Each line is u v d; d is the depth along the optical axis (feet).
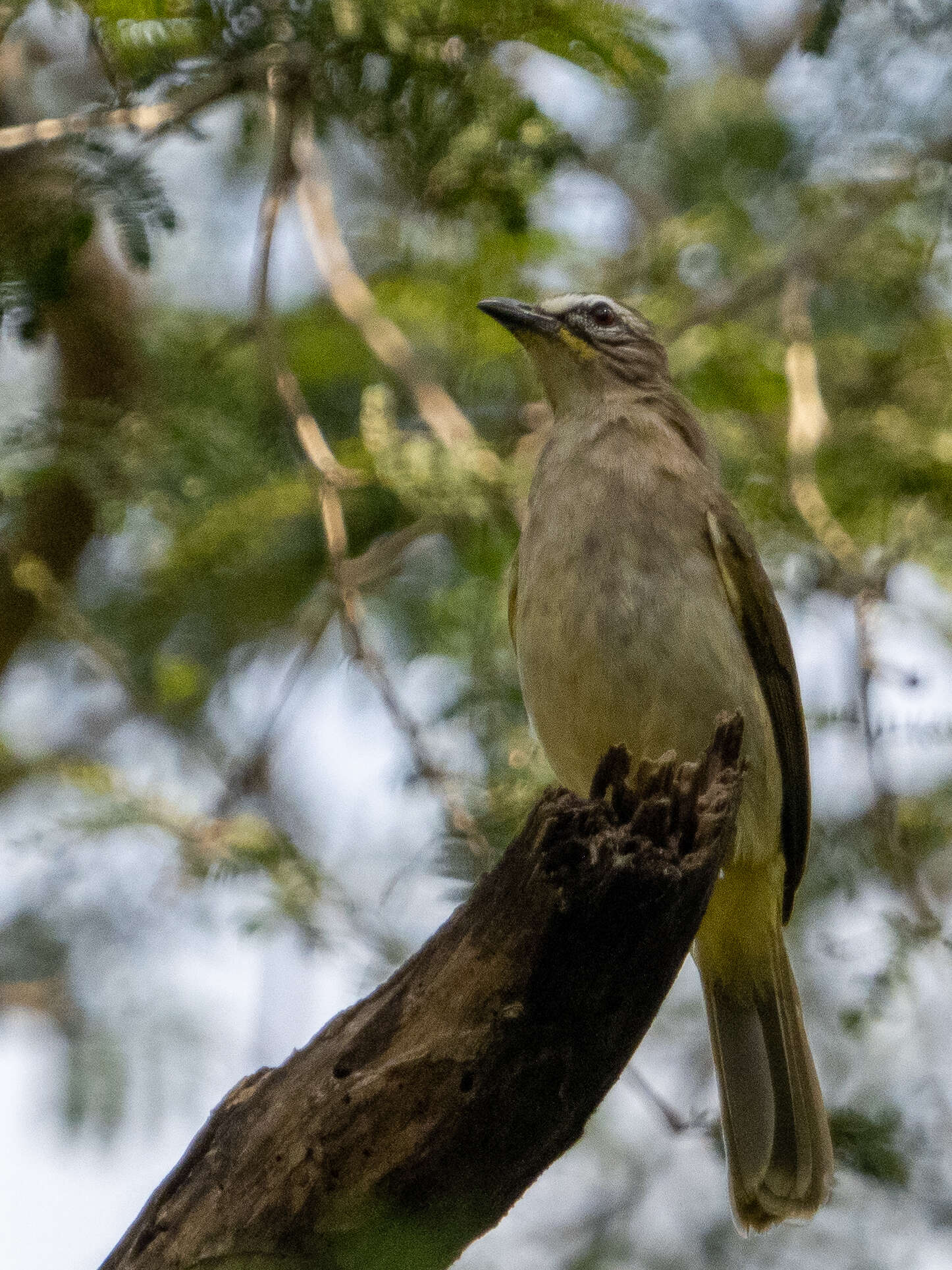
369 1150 18.90
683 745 28.35
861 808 37.50
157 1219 19.26
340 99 29.58
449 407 36.06
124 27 28.19
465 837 30.19
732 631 28.91
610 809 18.93
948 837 36.99
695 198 42.83
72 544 40.45
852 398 40.40
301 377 41.01
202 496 37.45
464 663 36.86
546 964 18.60
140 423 37.17
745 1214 29.17
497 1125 18.97
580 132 41.75
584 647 28.25
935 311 40.29
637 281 41.78
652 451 30.01
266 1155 19.06
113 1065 34.22
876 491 39.14
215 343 38.99
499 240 37.76
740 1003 30.76
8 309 28.60
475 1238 19.75
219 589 40.65
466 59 29.48
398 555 36.81
